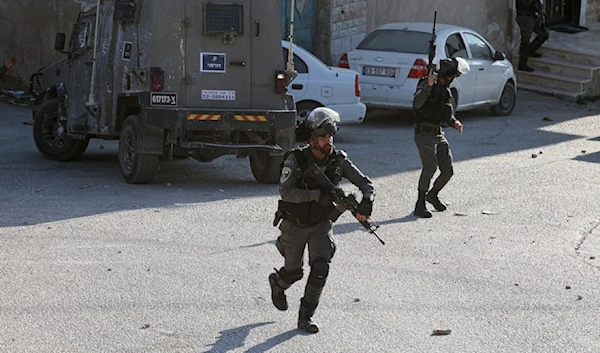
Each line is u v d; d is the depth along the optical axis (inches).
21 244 621.3
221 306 501.0
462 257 620.4
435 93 740.7
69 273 555.8
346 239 663.1
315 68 1144.8
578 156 1072.2
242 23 861.2
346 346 444.5
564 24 1876.2
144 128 831.1
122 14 864.9
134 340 446.0
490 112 1444.4
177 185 862.5
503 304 518.3
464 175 939.3
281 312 493.7
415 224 719.1
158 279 548.1
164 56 840.9
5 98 1445.6
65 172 921.5
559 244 662.5
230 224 697.0
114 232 659.4
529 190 863.1
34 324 465.7
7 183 845.8
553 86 1651.1
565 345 453.4
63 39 977.5
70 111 967.6
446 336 462.6
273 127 861.2
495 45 1771.7
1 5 1508.4
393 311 500.4
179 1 843.4
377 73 1283.2
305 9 1518.2
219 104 860.0
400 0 1635.1
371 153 1075.3
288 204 448.5
